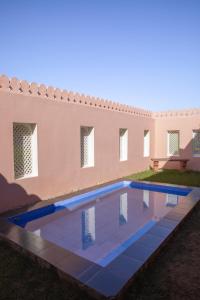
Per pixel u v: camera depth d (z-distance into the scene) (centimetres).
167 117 1235
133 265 286
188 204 550
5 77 534
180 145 1203
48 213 587
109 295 232
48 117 644
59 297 250
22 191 578
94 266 286
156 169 1184
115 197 746
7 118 538
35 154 620
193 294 254
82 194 697
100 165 865
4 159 534
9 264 316
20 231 406
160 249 342
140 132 1138
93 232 482
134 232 483
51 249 334
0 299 250
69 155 720
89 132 835
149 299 246
